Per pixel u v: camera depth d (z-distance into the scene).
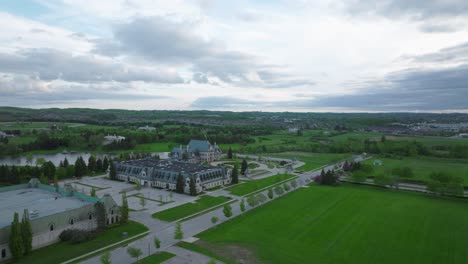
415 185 190.50
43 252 90.12
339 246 97.94
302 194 163.88
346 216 126.88
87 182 182.88
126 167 191.00
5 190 131.75
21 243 85.50
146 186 175.12
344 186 187.00
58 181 184.00
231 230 109.44
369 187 184.00
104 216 108.06
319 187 182.38
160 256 87.88
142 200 133.12
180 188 160.88
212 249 93.12
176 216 123.50
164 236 103.00
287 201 149.25
